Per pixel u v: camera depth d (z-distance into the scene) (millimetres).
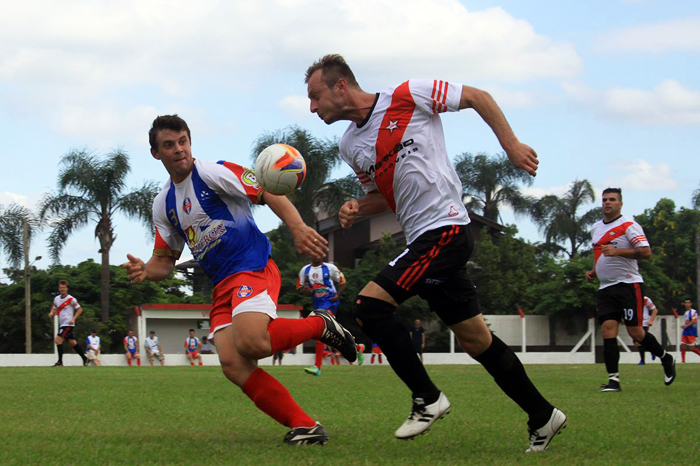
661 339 63000
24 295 68438
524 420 10625
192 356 51875
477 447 8125
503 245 74938
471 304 8266
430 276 8047
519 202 91438
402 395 15406
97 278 72188
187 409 12297
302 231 8383
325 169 64062
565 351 65750
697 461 7227
